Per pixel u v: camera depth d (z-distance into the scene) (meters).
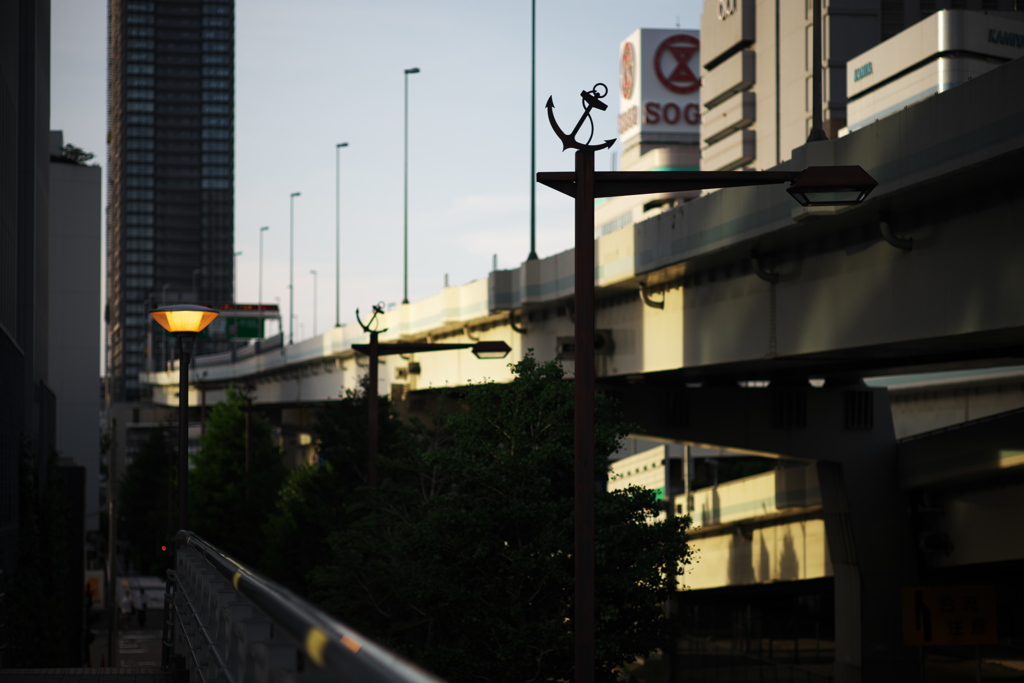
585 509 10.52
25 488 29.28
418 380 50.78
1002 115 16.25
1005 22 62.88
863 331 22.22
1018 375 53.00
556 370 21.94
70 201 80.69
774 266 25.31
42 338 41.69
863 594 37.12
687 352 29.80
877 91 71.38
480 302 41.16
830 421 37.31
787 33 99.62
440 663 20.64
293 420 99.94
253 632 5.06
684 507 55.38
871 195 19.58
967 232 19.19
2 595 16.12
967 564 35.53
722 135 113.56
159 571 86.12
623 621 22.02
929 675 37.03
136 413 137.38
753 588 56.09
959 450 33.94
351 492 37.50
